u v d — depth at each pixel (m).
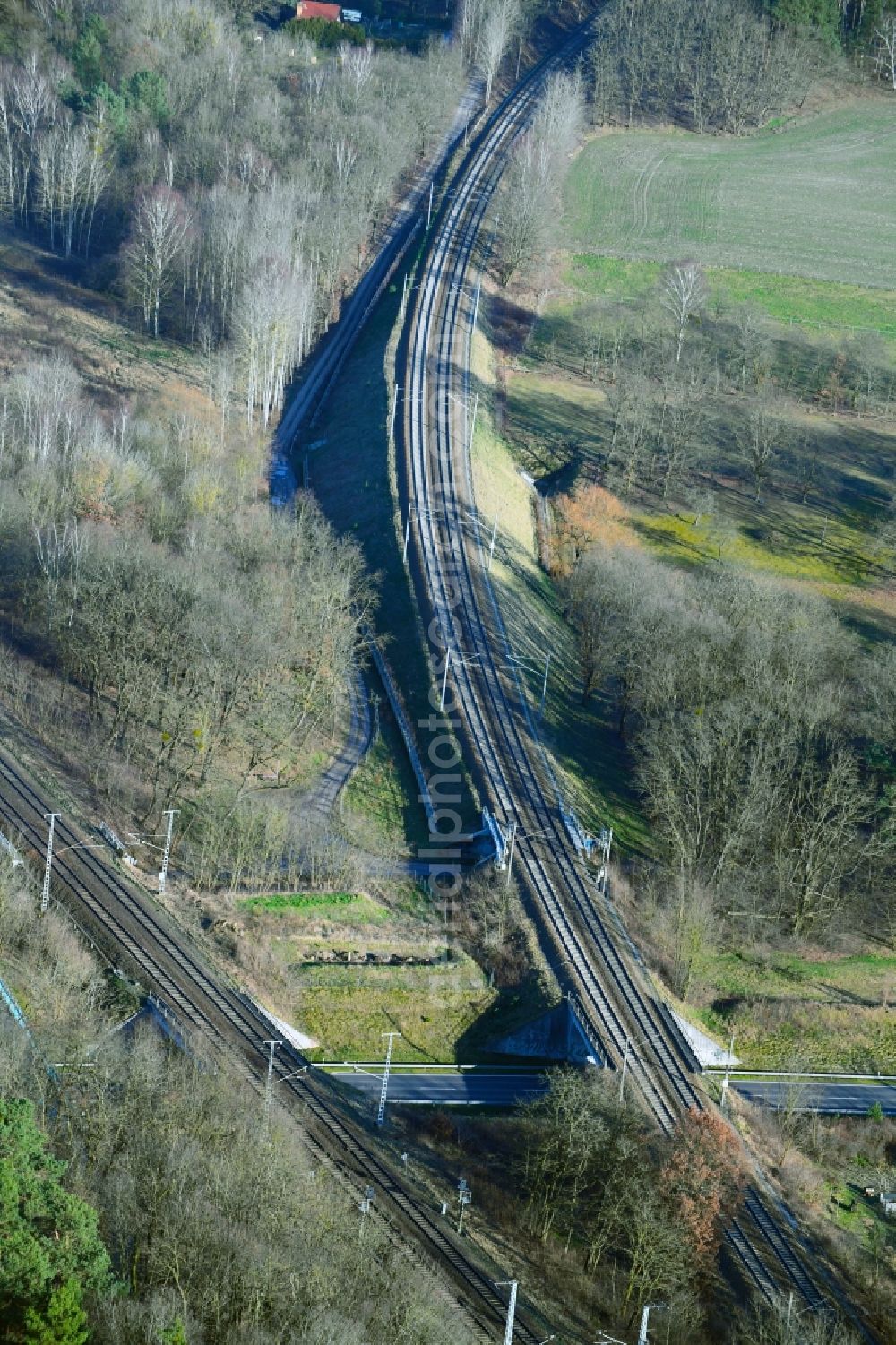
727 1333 162.00
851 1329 166.75
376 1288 139.75
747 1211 176.12
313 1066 183.00
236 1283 129.88
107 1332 119.31
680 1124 180.88
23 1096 140.38
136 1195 136.88
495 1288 156.50
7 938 178.88
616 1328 159.62
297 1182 149.25
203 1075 164.25
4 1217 118.44
